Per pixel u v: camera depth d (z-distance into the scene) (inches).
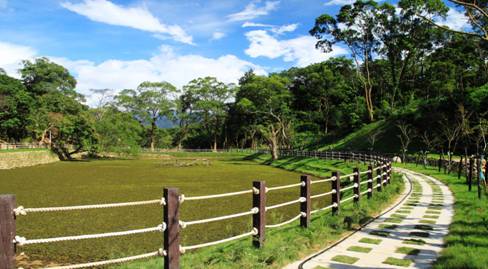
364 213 442.0
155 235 503.2
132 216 625.9
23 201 807.1
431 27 2244.1
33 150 2149.4
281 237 332.2
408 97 2586.1
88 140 2659.9
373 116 2593.5
